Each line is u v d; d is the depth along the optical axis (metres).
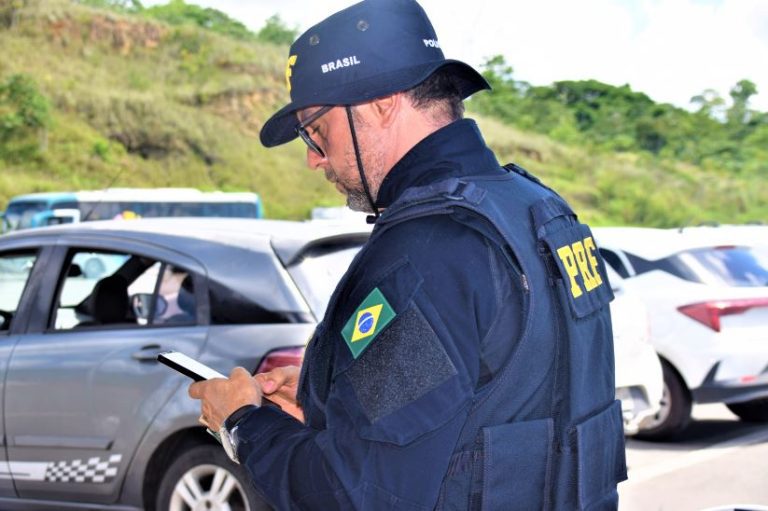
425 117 1.61
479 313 1.44
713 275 6.47
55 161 38.88
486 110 62.66
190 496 3.78
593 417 1.57
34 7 48.44
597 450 1.57
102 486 3.97
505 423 1.46
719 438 6.57
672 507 4.95
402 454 1.38
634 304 5.74
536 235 1.55
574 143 60.94
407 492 1.38
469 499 1.45
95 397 3.97
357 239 4.12
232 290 3.85
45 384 4.10
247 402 1.69
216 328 3.83
